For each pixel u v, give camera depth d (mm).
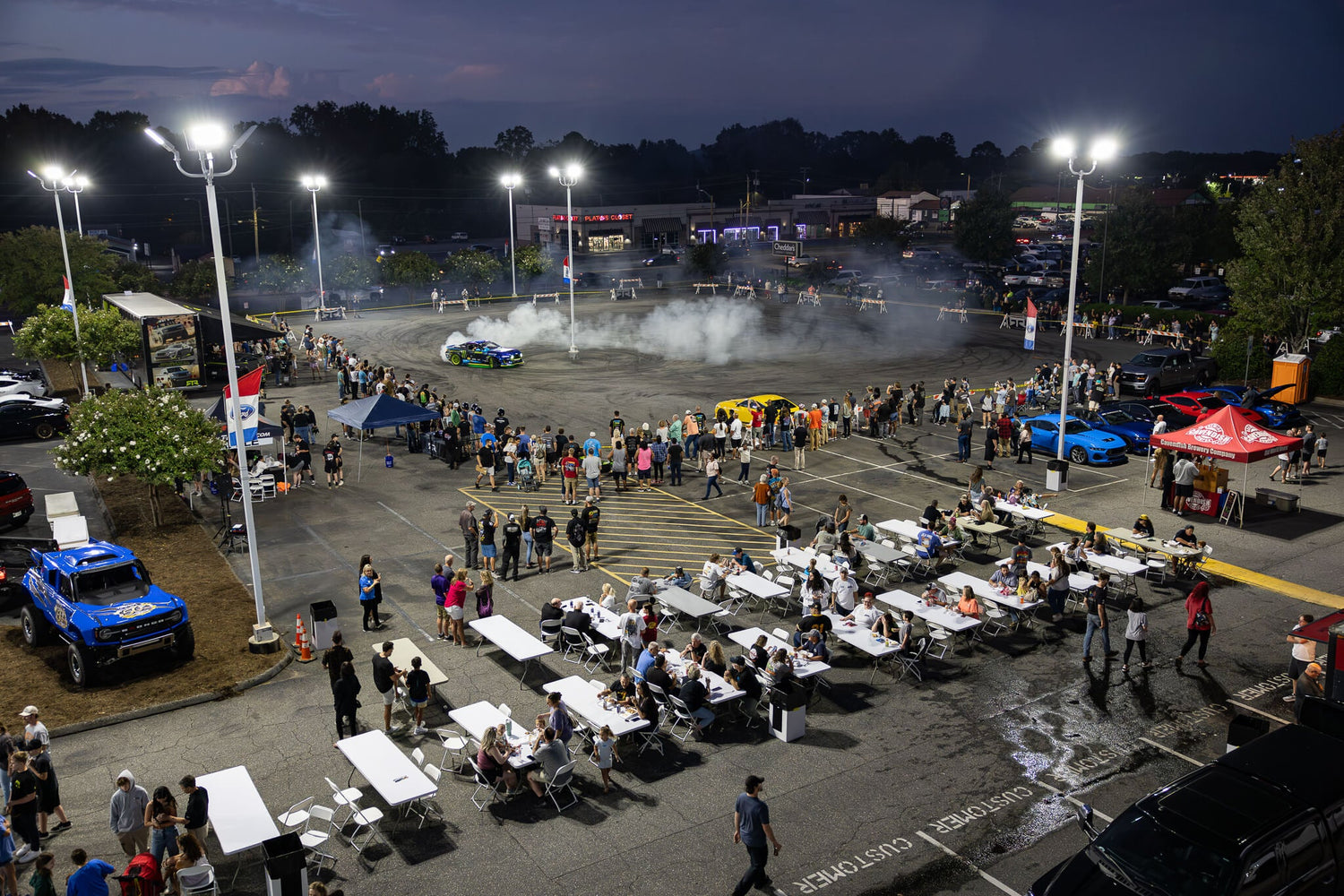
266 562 24250
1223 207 85062
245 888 12539
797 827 13742
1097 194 130625
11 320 68500
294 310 76000
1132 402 36406
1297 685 16094
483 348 50750
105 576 18734
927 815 14023
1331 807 11672
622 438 30266
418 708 16328
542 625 18984
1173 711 17078
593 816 14047
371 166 175000
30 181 134875
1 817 12844
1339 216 42500
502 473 32500
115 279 74375
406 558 24516
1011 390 38344
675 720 16859
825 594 20406
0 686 17953
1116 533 24078
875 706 17375
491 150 198000
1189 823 11336
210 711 17188
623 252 116375
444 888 12461
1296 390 41969
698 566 23859
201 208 136625
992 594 20516
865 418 37406
